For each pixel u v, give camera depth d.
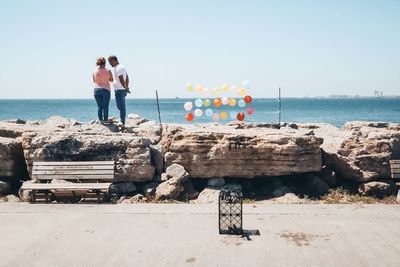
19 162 11.06
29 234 7.38
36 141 10.60
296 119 61.38
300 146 10.43
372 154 10.73
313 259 6.22
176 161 10.84
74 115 77.94
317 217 8.30
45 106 148.75
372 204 9.30
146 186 10.41
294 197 9.91
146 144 10.87
